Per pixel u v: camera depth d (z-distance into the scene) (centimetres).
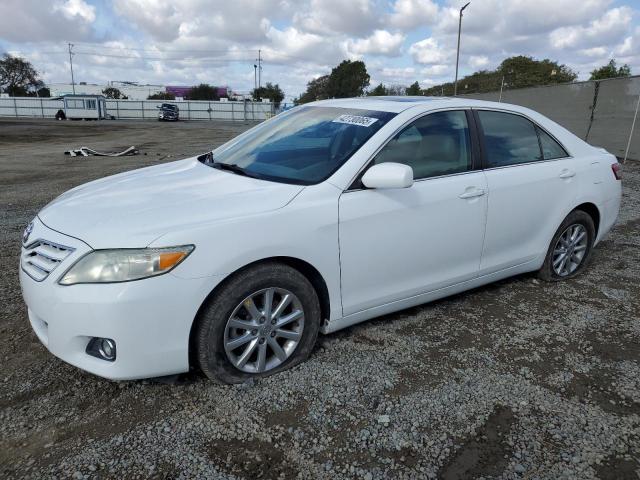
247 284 274
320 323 320
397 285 339
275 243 277
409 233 332
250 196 292
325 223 296
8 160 1459
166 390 282
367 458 236
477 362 320
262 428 254
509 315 388
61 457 233
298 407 271
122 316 244
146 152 1781
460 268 372
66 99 5694
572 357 330
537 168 410
